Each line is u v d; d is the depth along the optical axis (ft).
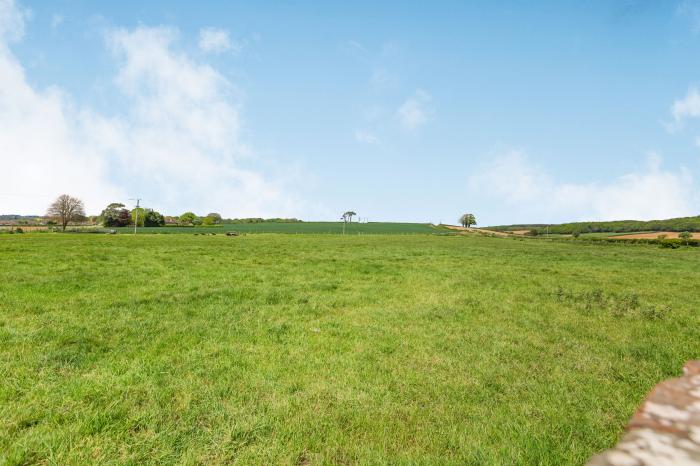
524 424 16.88
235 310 37.70
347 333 31.07
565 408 18.35
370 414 17.66
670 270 84.07
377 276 65.16
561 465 13.92
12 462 13.61
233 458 14.39
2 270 58.70
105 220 445.78
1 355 23.61
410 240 228.43
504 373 22.79
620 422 16.58
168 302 40.29
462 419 17.47
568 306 42.73
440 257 106.42
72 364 22.65
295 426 16.46
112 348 25.80
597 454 14.35
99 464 13.70
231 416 17.12
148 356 24.35
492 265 86.89
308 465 14.17
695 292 54.75
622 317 37.81
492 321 35.68
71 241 145.69
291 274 65.10
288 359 24.70
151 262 76.89
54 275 55.01
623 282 63.41
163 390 19.42
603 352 26.99
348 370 22.90
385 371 23.02
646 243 237.66
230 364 23.39
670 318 37.68
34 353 24.13
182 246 131.03
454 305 42.32
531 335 31.22
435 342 28.86
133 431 15.84
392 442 15.55
